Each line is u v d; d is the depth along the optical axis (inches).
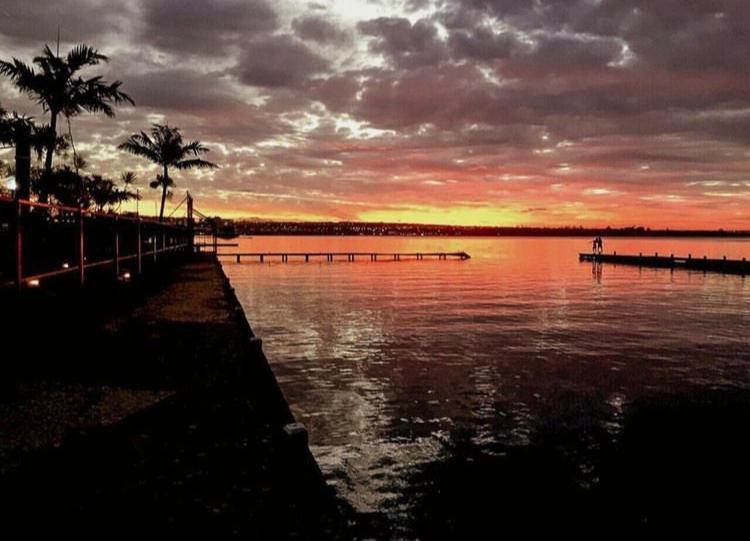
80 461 155.4
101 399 210.2
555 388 563.5
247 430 181.3
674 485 332.2
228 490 141.9
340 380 600.7
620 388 564.1
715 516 297.4
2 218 354.3
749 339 859.4
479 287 1867.6
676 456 376.8
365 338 872.9
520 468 357.1
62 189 912.3
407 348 787.4
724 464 365.7
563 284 2006.6
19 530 120.0
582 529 286.4
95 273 496.7
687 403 509.4
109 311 446.3
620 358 714.8
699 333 922.7
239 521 128.1
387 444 403.9
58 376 243.8
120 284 501.0
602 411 485.4
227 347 306.3
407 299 1467.8
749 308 1280.8
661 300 1462.8
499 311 1214.3
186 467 153.7
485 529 277.7
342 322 1048.2
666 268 3075.8
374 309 1249.4
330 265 3294.8
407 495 318.7
